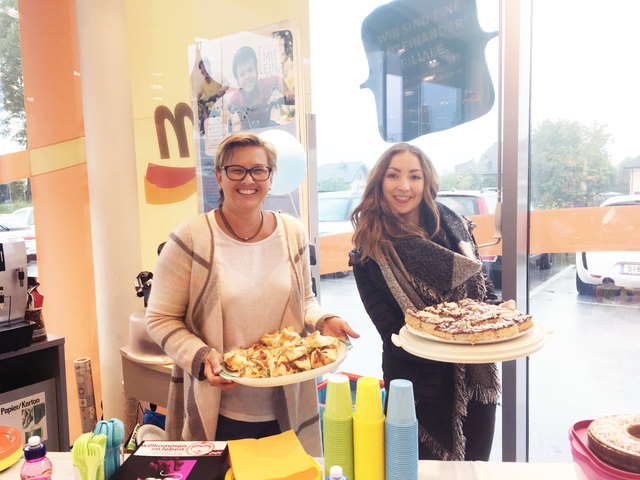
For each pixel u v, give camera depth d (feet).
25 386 6.98
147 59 9.00
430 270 5.97
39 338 7.06
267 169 4.70
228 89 6.98
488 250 6.73
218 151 4.70
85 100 8.87
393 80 7.20
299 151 6.28
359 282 6.37
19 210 8.70
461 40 6.59
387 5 7.09
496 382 5.81
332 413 3.12
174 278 4.66
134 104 9.09
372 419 3.05
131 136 9.02
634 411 6.53
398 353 5.91
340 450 3.12
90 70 8.74
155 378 6.99
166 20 8.89
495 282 6.76
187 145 9.14
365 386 3.07
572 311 6.68
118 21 8.77
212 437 4.56
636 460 2.49
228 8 8.44
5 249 6.56
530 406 7.12
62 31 8.78
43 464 3.00
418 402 5.88
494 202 6.63
